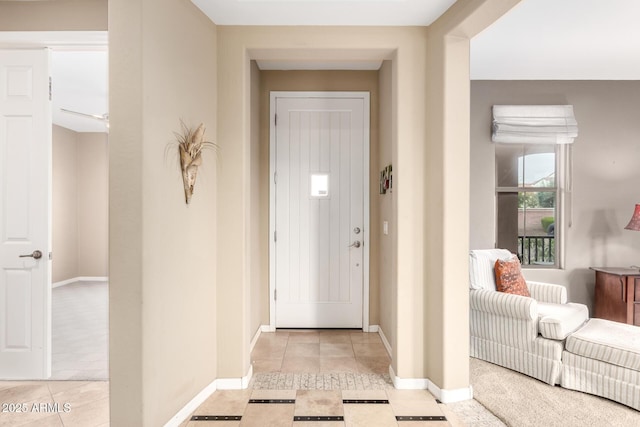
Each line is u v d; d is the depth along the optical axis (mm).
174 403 2281
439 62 2633
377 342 3684
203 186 2609
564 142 4133
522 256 4359
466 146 2625
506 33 3115
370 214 3988
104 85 4527
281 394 2680
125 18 1982
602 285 3936
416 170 2783
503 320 3094
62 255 6477
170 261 2246
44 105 2752
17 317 2768
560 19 2883
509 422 2297
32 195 2766
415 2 2434
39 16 2662
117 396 2006
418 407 2512
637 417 2348
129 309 1997
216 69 2766
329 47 2773
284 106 3963
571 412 2410
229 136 2773
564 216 4223
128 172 1994
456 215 2617
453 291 2613
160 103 2146
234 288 2775
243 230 2779
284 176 3986
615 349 2506
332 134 3980
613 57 3607
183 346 2377
